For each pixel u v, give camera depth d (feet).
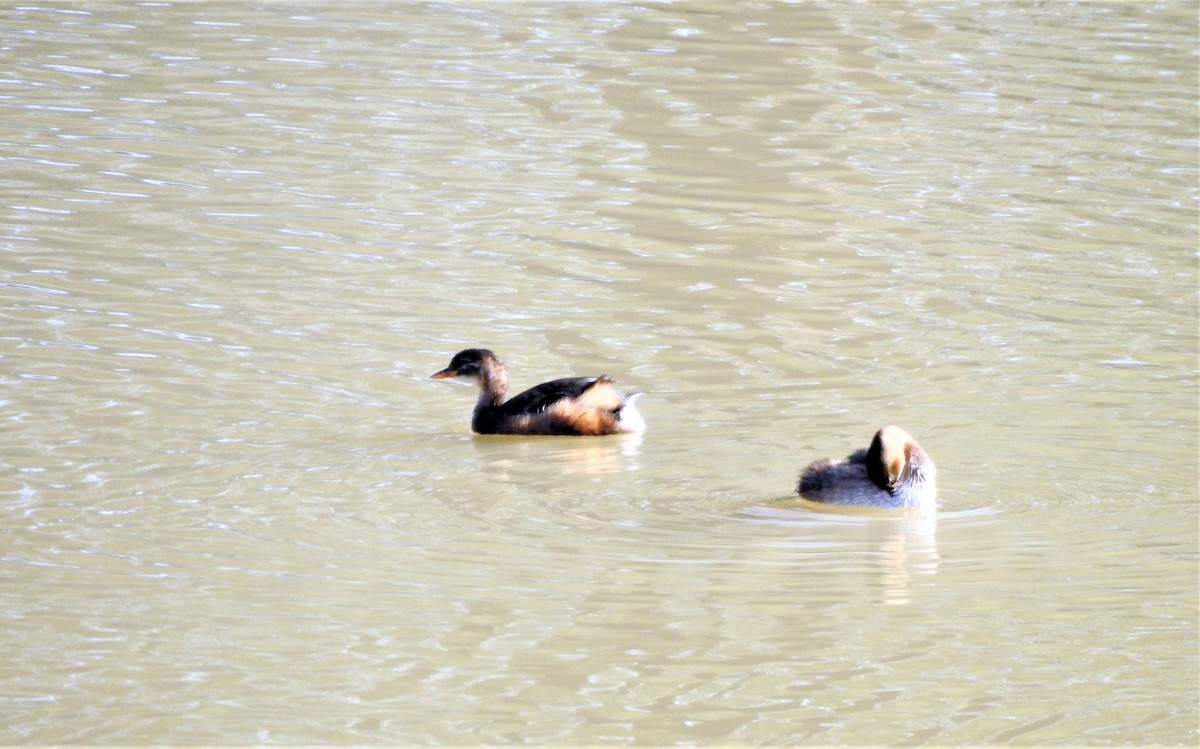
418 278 69.87
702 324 65.46
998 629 39.34
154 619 39.22
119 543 43.86
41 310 63.87
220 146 87.40
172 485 48.29
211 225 75.46
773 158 88.22
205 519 45.78
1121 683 36.86
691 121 94.17
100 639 38.11
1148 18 121.29
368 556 43.34
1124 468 50.44
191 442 52.03
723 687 36.35
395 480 49.52
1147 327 65.41
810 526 46.01
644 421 55.26
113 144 87.10
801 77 103.40
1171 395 57.62
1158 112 97.55
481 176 83.97
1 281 66.95
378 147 88.12
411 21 115.34
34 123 90.02
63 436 51.88
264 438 52.80
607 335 64.13
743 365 61.05
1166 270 72.64
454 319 65.31
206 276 68.95
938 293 69.46
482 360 55.42
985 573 42.60
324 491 48.34
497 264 71.97
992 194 83.05
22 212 75.87
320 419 54.90
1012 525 46.03
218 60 104.32
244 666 36.94
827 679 36.76
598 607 40.24
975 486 49.08
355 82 100.17
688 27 114.62
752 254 74.02
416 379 59.21
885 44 111.65
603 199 81.10
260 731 34.17
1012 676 37.04
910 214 79.97
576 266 72.02
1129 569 42.80
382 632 38.70
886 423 54.80
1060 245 75.92
